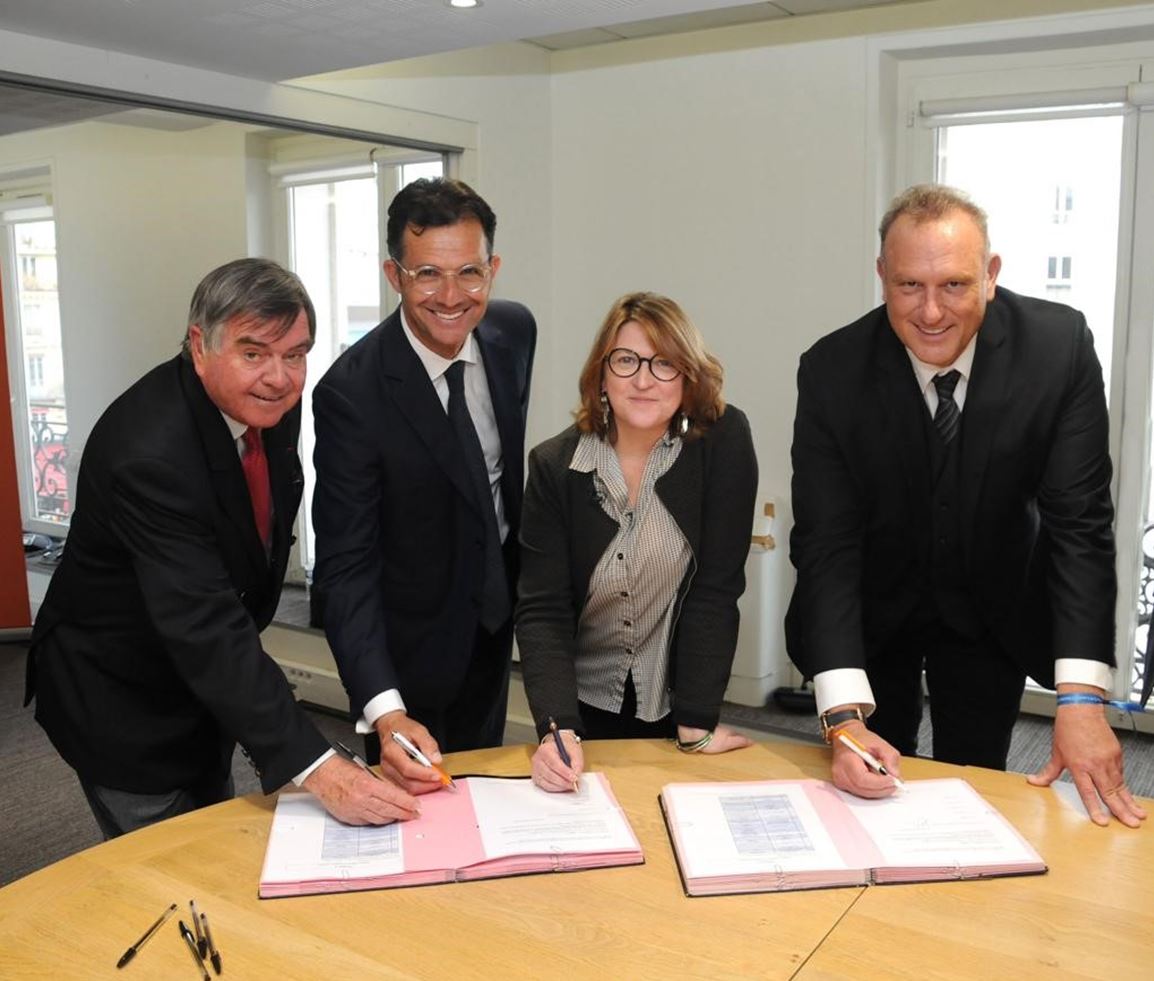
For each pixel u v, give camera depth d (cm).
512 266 425
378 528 199
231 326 151
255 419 159
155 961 124
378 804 153
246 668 159
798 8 375
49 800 317
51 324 309
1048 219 376
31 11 236
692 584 187
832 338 191
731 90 400
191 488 160
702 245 414
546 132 437
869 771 159
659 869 144
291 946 127
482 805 159
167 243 311
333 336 345
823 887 139
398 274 189
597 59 425
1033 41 354
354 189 349
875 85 374
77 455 315
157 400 164
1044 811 158
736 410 188
